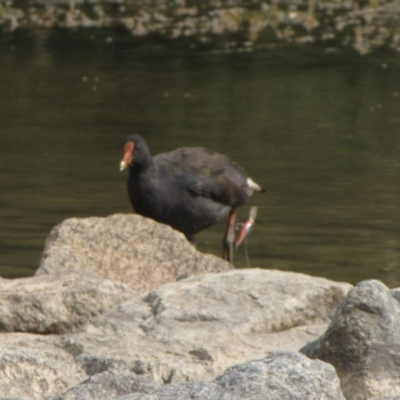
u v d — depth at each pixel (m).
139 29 32.88
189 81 26.36
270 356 6.06
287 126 21.91
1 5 36.00
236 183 14.30
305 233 14.38
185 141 20.59
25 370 6.65
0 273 12.45
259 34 32.03
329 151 19.67
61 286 8.90
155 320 8.12
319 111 23.23
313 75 26.78
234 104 23.94
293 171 18.14
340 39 31.16
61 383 6.68
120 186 17.08
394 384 6.84
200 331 7.96
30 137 20.84
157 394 5.68
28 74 27.22
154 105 23.86
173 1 37.09
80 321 8.66
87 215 15.30
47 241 11.17
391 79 26.28
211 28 32.88
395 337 7.04
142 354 7.43
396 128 21.59
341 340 7.05
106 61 28.78
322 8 35.78
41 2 36.94
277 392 5.71
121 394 6.04
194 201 13.90
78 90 25.39
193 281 8.79
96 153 19.47
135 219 11.28
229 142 20.47
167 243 11.06
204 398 5.63
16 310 8.59
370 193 16.59
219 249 14.44
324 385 5.86
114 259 10.89
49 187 16.94
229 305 8.33
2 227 14.49
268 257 13.39
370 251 13.52
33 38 31.72
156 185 13.70
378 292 7.20
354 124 22.00
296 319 8.36
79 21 33.97
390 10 35.41
